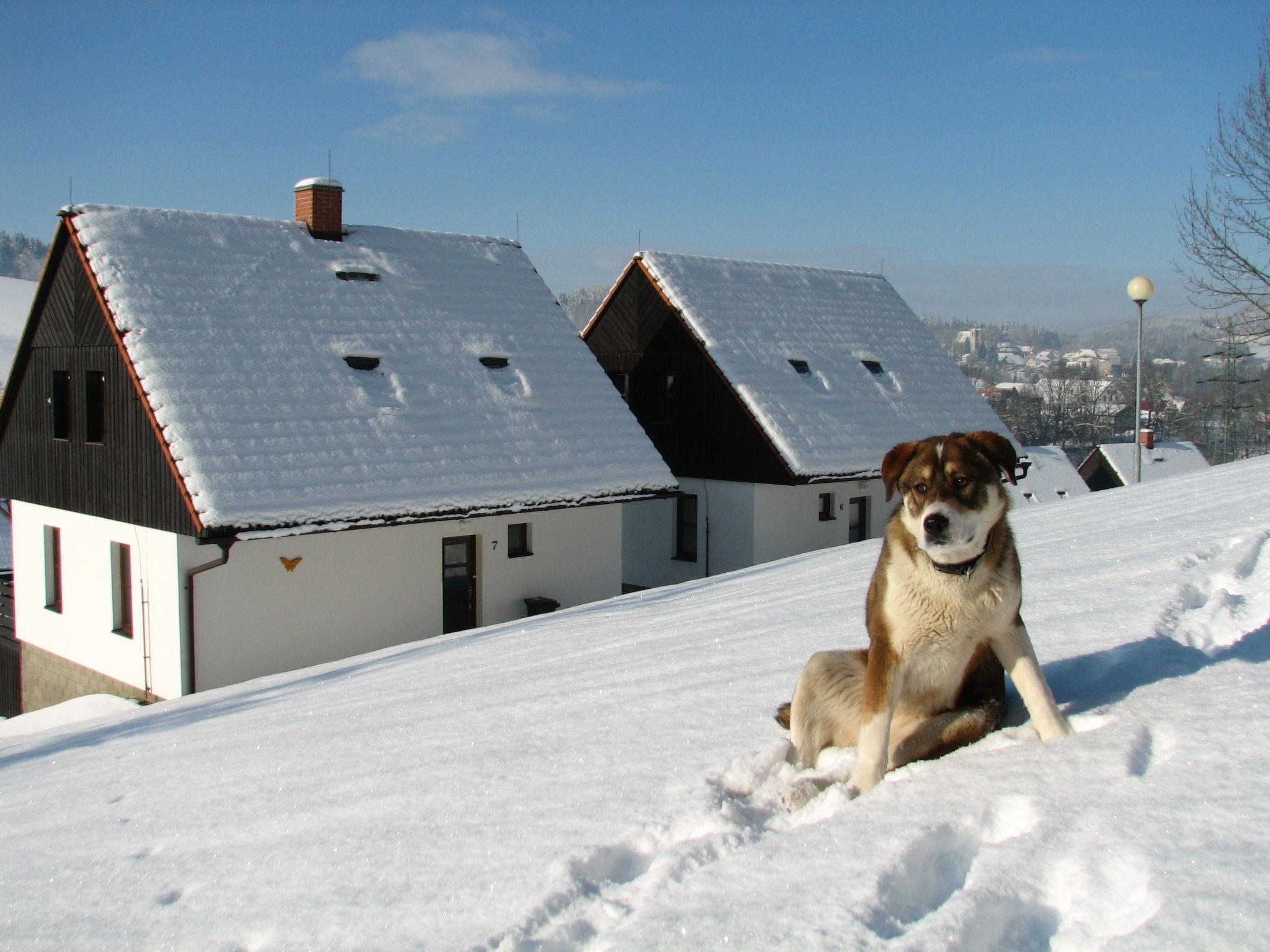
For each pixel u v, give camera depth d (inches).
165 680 639.1
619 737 166.4
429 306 840.3
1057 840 98.8
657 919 97.9
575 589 786.2
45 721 642.8
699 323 993.5
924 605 136.9
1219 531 282.8
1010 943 87.7
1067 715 142.3
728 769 142.0
